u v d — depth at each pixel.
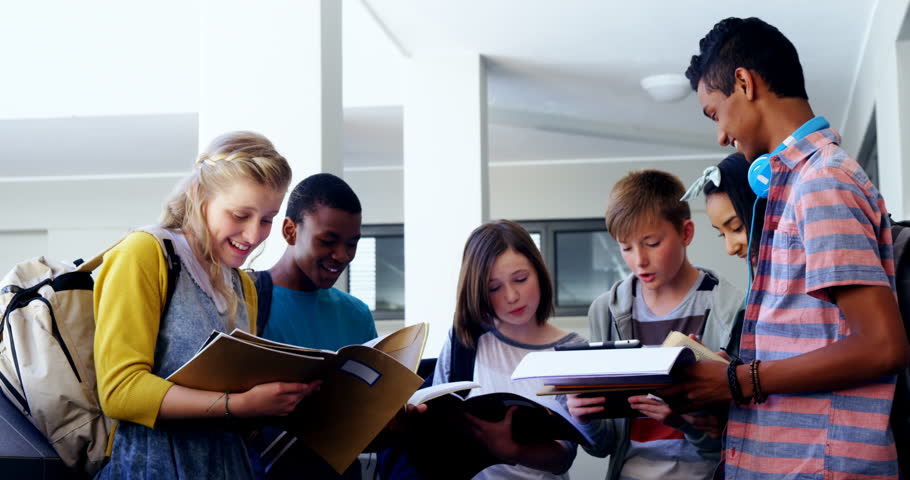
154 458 1.58
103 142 7.02
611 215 2.39
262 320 2.27
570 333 2.44
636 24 4.86
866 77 5.11
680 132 7.11
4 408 1.67
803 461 1.51
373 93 5.66
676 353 1.56
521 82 5.81
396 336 1.93
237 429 1.69
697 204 7.91
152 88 6.01
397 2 4.55
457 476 2.12
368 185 8.30
